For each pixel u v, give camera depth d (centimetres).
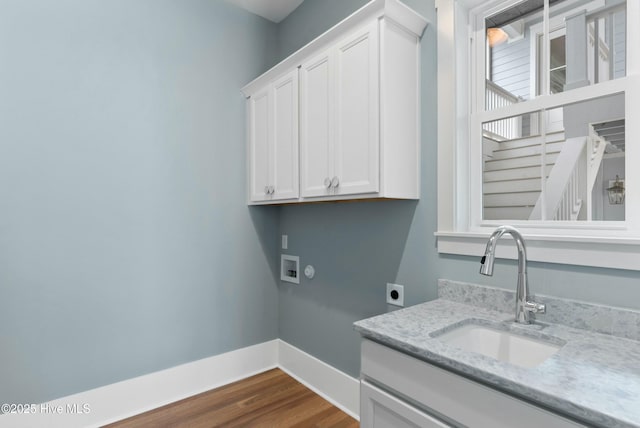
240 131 249
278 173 215
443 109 156
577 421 72
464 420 91
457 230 154
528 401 80
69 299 184
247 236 253
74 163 184
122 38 199
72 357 184
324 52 179
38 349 175
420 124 167
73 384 184
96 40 191
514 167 145
